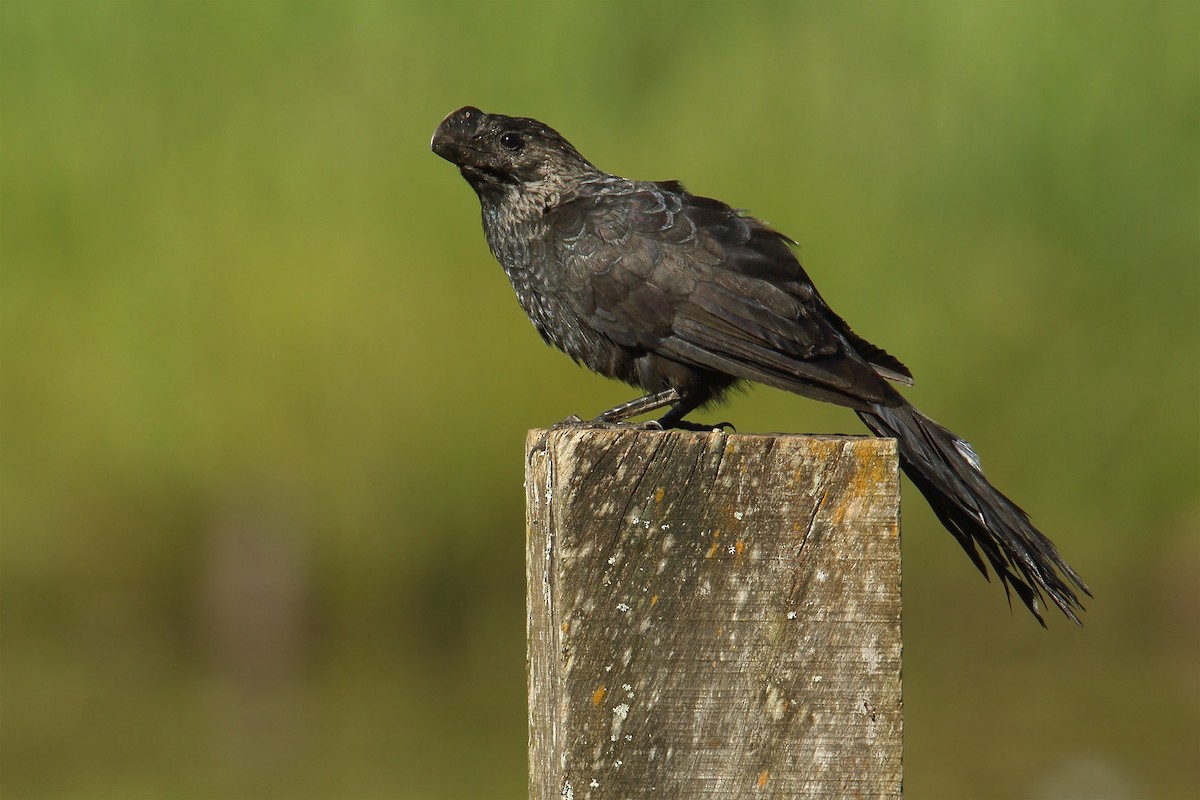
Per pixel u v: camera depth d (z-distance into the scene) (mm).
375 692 11461
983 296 13031
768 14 14172
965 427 12867
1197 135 13594
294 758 9844
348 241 12742
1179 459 12906
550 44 13844
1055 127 13555
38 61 13680
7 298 12766
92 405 12562
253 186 13117
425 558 12336
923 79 13734
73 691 11250
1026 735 10586
